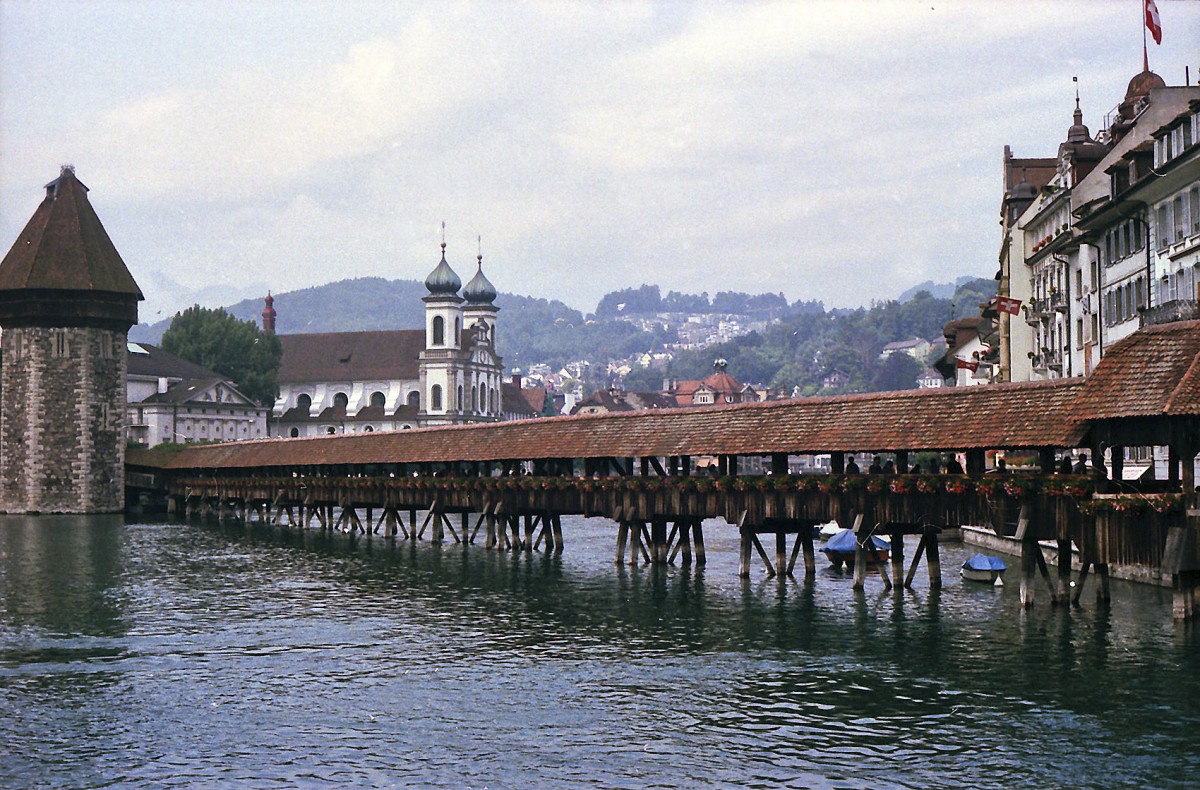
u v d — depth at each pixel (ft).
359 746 114.93
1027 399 162.20
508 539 310.04
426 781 105.40
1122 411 141.90
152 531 342.03
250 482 375.04
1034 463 233.55
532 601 193.57
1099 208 220.84
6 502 421.59
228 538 316.81
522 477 257.34
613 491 231.50
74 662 150.61
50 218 426.51
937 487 167.94
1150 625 155.33
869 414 183.21
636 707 126.52
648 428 226.38
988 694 127.13
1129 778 102.53
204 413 588.09
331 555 269.64
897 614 172.14
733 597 192.03
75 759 112.47
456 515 427.33
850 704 125.49
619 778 105.40
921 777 104.17
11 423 421.18
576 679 138.62
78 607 193.16
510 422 268.82
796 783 103.65
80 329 419.13
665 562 236.02
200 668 146.92
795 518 194.59
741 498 203.31
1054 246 266.36
